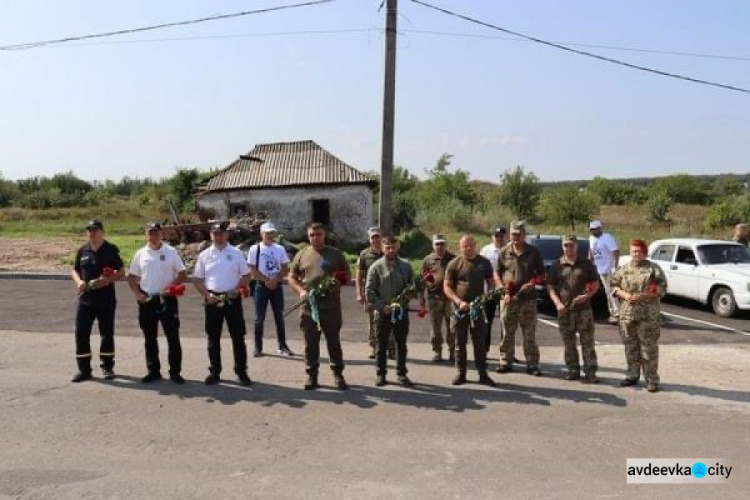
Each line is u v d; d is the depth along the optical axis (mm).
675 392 7152
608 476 4875
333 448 5371
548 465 5074
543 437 5691
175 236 21234
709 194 67062
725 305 12750
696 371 8141
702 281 13289
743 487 4707
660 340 10328
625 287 7336
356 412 6316
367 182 23141
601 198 65938
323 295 7020
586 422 6105
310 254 7160
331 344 7145
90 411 6234
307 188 23531
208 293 7129
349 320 11578
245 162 26047
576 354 7660
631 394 7066
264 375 7641
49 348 8836
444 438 5637
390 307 7109
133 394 6809
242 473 4852
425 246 23438
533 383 7480
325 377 7594
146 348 7316
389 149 13031
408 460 5141
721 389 7297
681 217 46406
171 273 7312
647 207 45906
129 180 72688
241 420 6035
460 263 7465
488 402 6707
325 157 25234
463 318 7332
